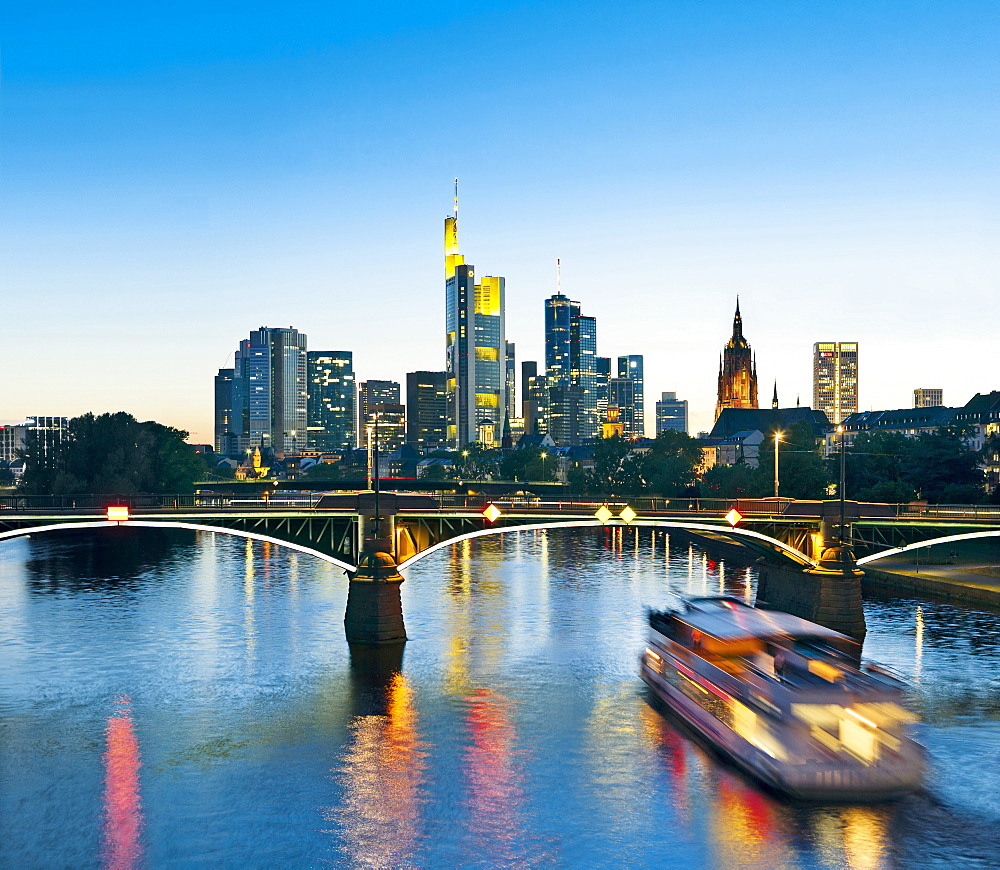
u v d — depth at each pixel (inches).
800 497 6397.6
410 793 1980.8
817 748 1818.4
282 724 2420.0
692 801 1913.1
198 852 1721.2
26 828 1820.9
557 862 1670.8
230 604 4062.5
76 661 3021.7
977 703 2568.9
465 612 3848.4
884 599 4197.8
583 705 2568.9
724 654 2137.1
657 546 6663.4
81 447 7357.3
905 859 1653.5
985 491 6678.2
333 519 3410.4
